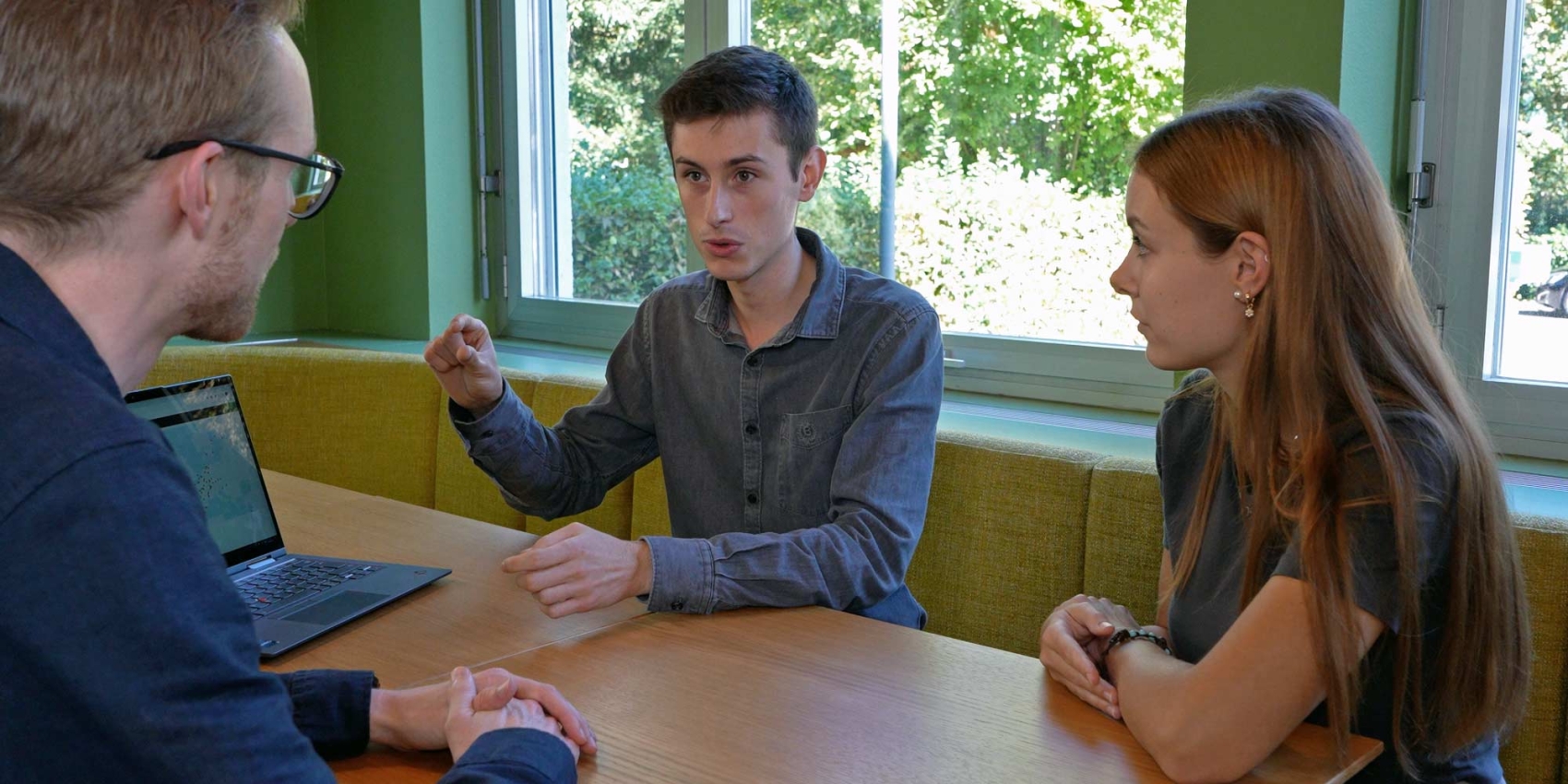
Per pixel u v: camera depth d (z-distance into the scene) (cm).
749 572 136
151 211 72
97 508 63
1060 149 230
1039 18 229
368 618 135
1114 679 111
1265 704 96
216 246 76
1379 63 188
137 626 63
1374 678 108
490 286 340
